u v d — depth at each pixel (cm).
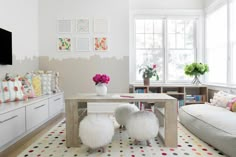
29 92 319
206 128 232
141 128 219
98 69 445
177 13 473
